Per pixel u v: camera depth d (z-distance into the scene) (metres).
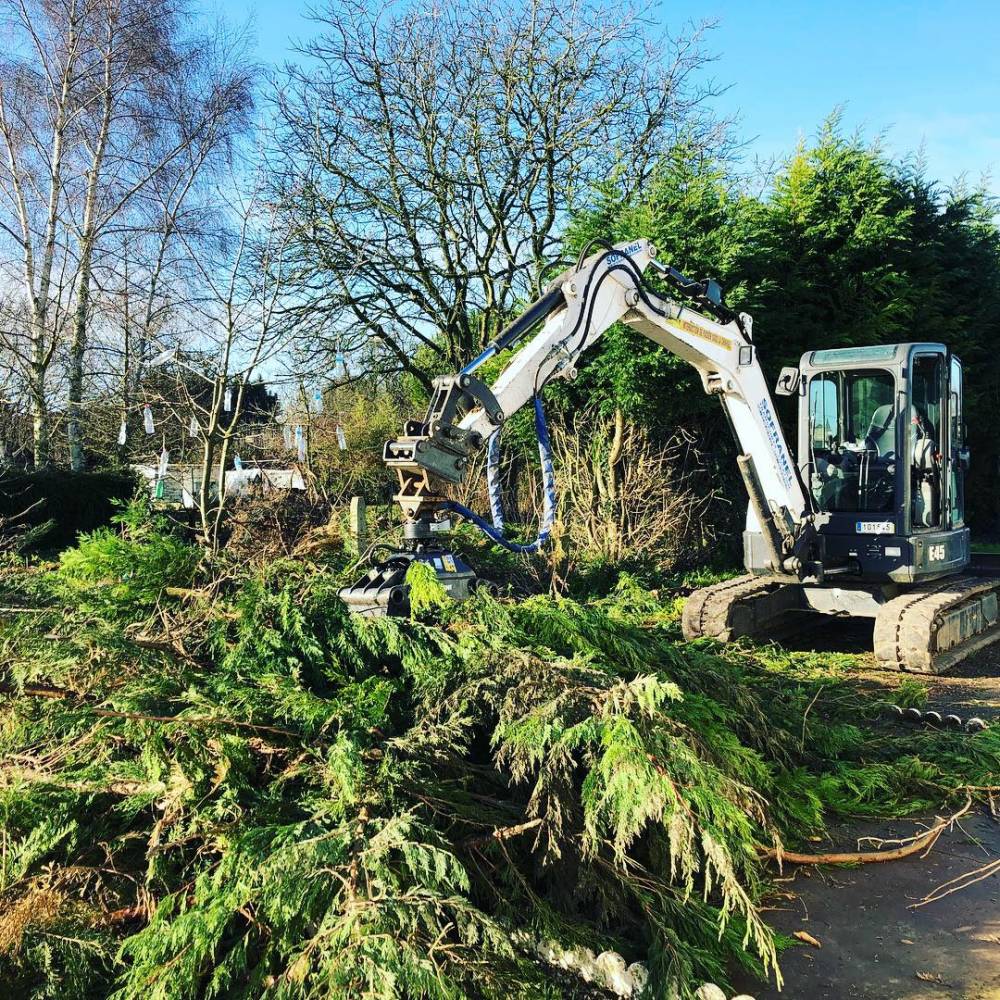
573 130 16.72
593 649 3.99
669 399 12.38
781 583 8.33
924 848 3.93
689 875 2.77
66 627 3.16
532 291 17.73
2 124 16.31
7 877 2.56
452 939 2.45
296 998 2.19
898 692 6.09
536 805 2.88
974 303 17.81
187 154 17.17
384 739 3.03
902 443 7.95
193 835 2.65
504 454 13.99
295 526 9.95
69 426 16.08
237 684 3.10
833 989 2.82
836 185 14.30
